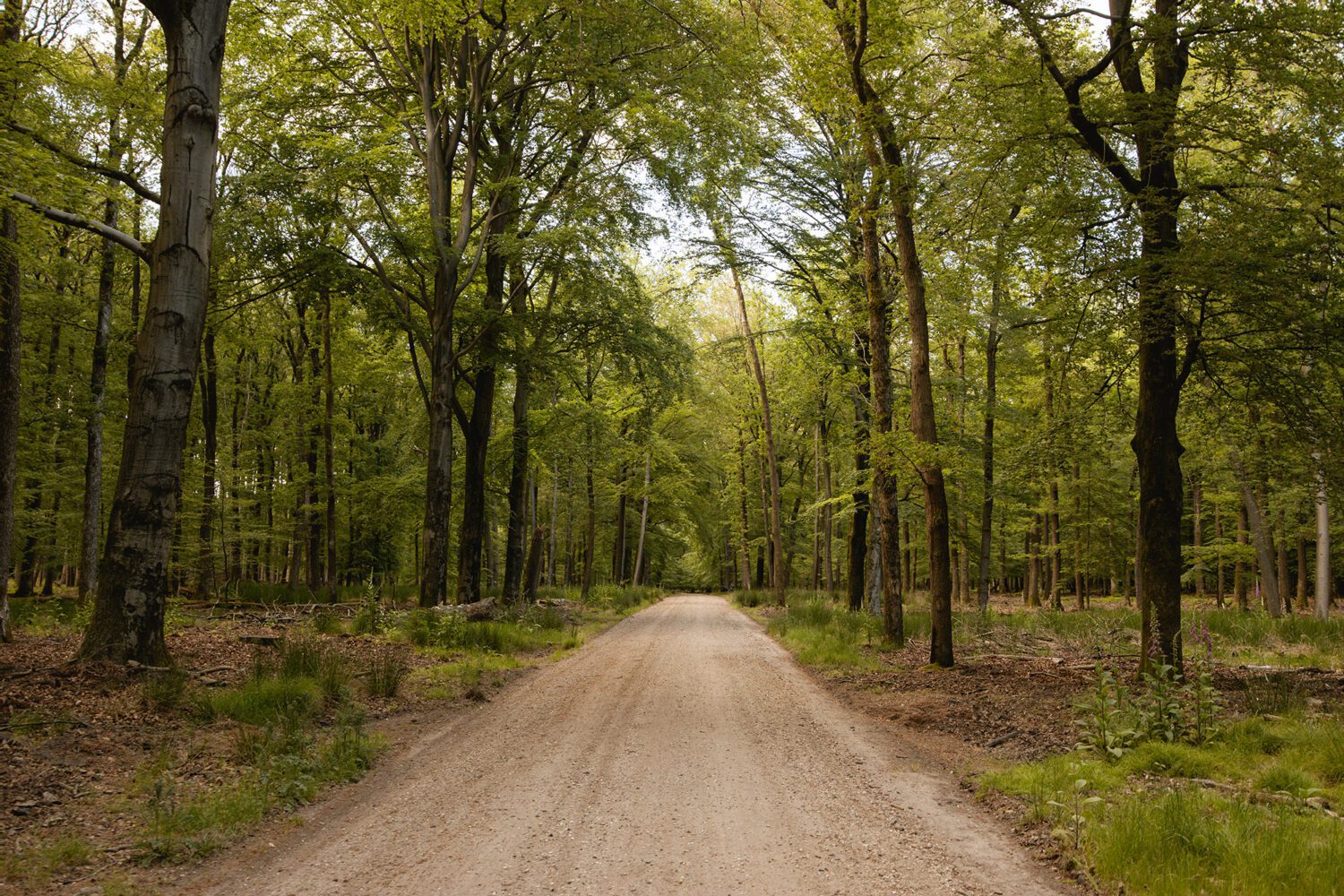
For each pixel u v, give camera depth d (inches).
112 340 764.6
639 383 821.2
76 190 392.8
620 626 860.6
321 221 599.2
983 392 720.3
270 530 983.6
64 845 175.8
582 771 253.8
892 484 563.5
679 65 655.1
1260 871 155.9
